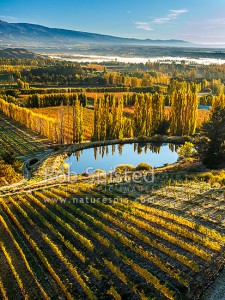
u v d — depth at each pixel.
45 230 35.44
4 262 30.28
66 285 26.59
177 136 90.56
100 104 85.06
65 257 30.23
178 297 23.41
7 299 25.53
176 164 65.50
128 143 86.25
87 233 34.00
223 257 27.12
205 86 192.25
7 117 116.44
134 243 30.70
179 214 35.81
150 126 91.69
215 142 58.69
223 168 57.91
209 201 38.47
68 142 85.44
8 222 37.44
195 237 29.92
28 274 28.55
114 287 25.67
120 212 36.56
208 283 24.53
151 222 34.66
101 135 86.56
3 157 64.12
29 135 92.12
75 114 83.31
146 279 25.92
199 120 107.31
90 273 27.73
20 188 50.72
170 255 28.36
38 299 25.61
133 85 198.50
